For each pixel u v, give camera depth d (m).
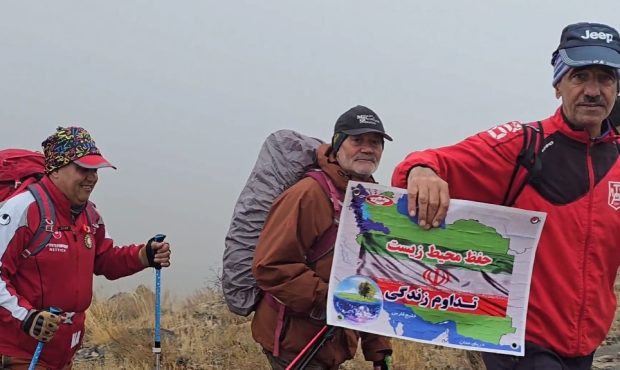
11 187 4.04
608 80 3.04
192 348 6.79
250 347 6.78
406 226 3.26
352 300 3.29
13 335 3.86
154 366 6.39
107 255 4.55
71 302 3.97
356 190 3.28
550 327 3.11
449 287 3.22
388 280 3.28
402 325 3.25
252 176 4.28
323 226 3.92
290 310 4.02
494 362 3.27
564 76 3.10
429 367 6.34
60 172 3.93
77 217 4.11
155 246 4.64
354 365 6.36
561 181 3.09
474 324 3.20
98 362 6.51
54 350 3.96
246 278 4.18
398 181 3.19
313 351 3.72
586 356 3.16
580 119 3.05
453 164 3.14
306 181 3.97
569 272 3.09
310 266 3.97
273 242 3.87
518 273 3.15
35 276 3.84
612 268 3.19
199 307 8.30
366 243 3.29
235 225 4.23
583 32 3.04
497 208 3.11
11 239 3.75
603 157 3.16
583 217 3.08
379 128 3.96
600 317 3.15
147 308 8.22
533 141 3.11
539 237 3.12
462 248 3.20
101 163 3.94
